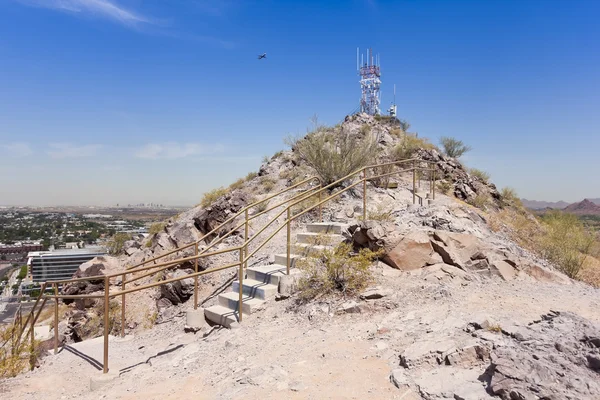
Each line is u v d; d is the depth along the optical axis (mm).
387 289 7902
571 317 5367
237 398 5055
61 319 15750
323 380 5270
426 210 11562
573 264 10828
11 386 6996
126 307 13648
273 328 7652
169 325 10430
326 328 7121
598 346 4441
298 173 19328
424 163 19047
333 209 14195
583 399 3691
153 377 6551
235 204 16719
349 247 8852
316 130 16828
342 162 15570
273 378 5434
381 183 16188
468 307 6887
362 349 6047
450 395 4383
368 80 29109
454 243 9273
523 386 4004
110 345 9188
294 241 12648
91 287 15578
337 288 8375
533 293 7727
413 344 5629
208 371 6320
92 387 6625
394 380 4941
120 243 23203
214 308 9430
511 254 9258
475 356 5008
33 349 8570
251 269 10430
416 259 8891
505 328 5473
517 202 21047
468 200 17266
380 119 27375
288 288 9055
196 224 17406
